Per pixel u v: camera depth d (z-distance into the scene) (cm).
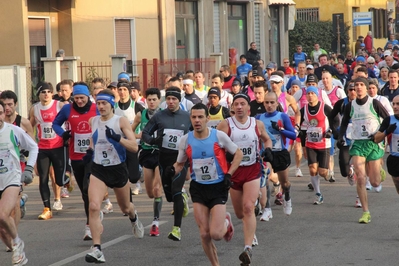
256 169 1197
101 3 3356
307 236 1366
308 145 1702
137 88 1830
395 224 1456
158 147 1389
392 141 1348
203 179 1098
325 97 1766
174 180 1341
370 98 1495
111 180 1230
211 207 1098
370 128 1481
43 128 1609
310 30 5606
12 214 1241
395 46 5031
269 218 1530
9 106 1352
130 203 1291
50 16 3194
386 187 1892
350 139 1644
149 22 3619
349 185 1942
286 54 4972
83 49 3275
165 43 3697
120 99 1753
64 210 1712
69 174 1672
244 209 1156
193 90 2092
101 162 1226
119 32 3478
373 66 3312
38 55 3173
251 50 3900
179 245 1323
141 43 3578
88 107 1417
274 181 1688
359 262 1177
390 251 1243
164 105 1638
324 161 1686
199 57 3997
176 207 1334
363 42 5381
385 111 1488
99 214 1186
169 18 3722
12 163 1165
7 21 3045
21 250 1163
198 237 1384
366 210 1476
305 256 1220
